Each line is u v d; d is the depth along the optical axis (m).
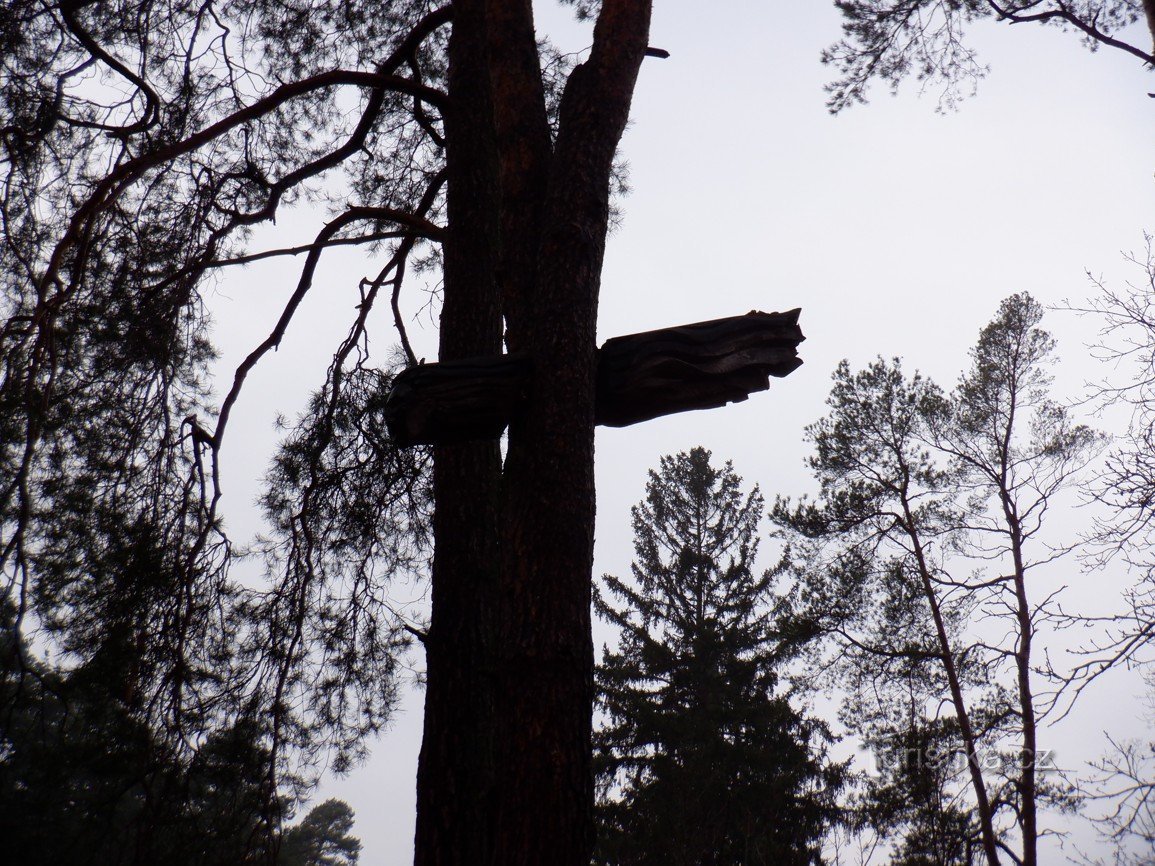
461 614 4.75
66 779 6.32
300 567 6.73
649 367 3.73
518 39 5.10
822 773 22.50
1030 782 15.17
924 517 18.28
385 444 7.10
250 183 8.02
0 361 5.66
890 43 10.52
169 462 6.75
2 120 6.74
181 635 6.29
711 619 26.91
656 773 22.70
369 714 7.08
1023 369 18.75
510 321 4.15
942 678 16.91
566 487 3.47
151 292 6.82
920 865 15.45
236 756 6.26
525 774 3.05
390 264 7.84
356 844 40.19
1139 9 9.14
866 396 19.50
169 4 7.89
